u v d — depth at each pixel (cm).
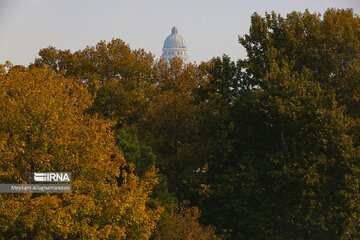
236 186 13912
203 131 15638
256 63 15725
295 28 15800
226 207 13962
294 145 13538
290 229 13188
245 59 16062
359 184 11950
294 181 12775
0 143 7712
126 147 12862
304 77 14150
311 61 15325
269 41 15400
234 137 14750
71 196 8488
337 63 14862
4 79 8956
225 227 14475
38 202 7531
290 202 12938
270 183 13675
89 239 8056
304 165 12719
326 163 12300
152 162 13438
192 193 15950
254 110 13912
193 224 10231
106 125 9725
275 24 15988
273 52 14475
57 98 9031
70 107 9369
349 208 11825
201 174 15650
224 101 16362
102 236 8194
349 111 14262
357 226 11912
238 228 14125
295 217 13150
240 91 15800
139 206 8994
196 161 15825
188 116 17138
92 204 8188
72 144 8894
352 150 12081
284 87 13175
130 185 9469
